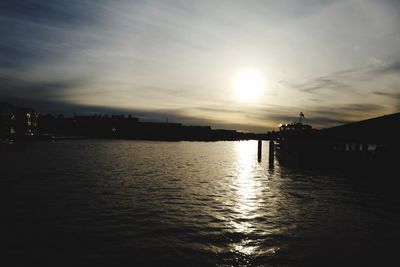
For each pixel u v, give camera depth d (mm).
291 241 13648
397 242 13586
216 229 15258
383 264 11359
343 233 14789
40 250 12312
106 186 27281
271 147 45156
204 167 47906
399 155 27781
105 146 103500
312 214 18406
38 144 101438
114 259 11578
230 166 50156
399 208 20031
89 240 13492
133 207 19531
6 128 105000
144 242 13359
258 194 24938
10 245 12781
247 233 14695
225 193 25266
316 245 13188
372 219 17312
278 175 37844
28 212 17891
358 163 33406
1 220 16234
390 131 29578
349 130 35125
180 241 13539
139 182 30156
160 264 11219
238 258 11828
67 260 11422
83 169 39656
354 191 26328
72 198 21906
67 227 15211
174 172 39875
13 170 37062
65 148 84562
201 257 11852
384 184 28906
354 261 11617
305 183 31062
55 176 32750
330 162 39688
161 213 18219
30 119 123438
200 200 22219
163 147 117625
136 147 107438
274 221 16812
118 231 14742
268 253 12305
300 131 52344
